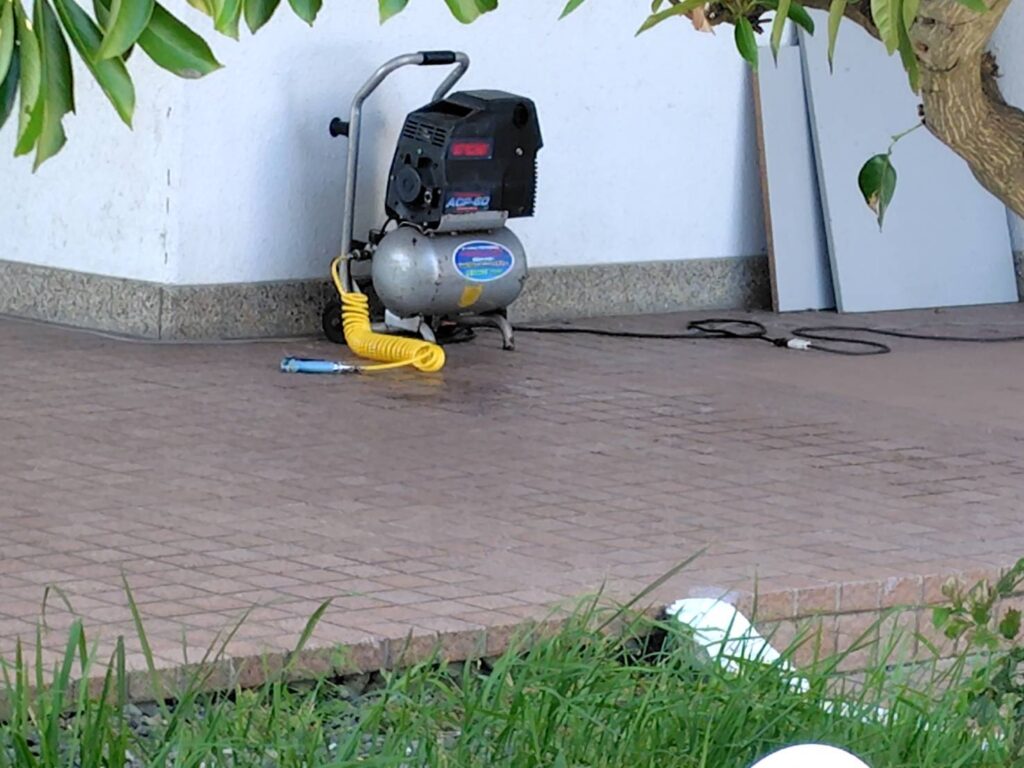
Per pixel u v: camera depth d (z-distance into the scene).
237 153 11.74
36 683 5.13
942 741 5.22
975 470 9.03
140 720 5.48
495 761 4.87
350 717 5.27
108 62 2.76
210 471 8.44
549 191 13.02
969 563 7.29
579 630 5.66
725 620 6.25
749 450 9.29
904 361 12.05
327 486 8.24
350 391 10.38
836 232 13.91
